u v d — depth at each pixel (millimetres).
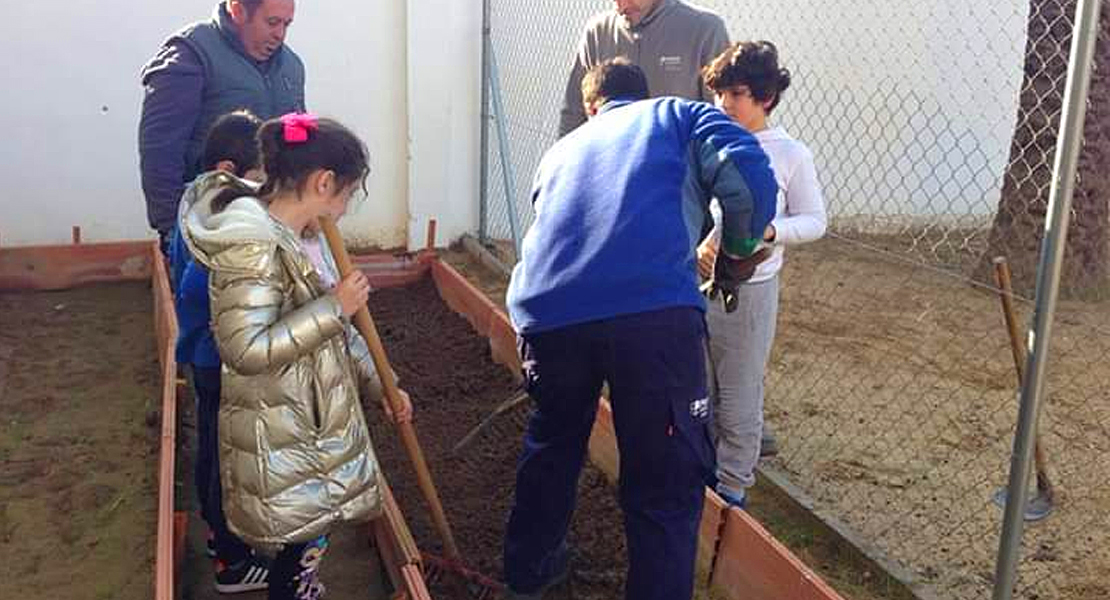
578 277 2619
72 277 6312
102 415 4582
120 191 6887
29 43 6520
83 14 6566
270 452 2602
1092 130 6488
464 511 3744
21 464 4117
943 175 8203
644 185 2633
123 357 5262
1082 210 6645
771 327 3512
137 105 6785
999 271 3436
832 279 7238
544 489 2965
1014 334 3471
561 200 2732
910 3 7906
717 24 4094
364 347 3139
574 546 3490
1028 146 6273
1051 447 4504
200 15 6758
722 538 3234
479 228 7684
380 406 4578
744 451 3611
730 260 2959
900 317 6379
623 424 2680
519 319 2771
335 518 2697
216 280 2482
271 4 3980
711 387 3549
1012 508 2828
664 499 2711
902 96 8070
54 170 6746
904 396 5059
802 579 2863
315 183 2572
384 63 7227
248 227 2428
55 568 3439
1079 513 3895
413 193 7434
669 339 2582
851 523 3783
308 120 2580
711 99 4117
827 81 8008
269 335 2461
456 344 5363
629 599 2754
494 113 7391
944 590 3359
